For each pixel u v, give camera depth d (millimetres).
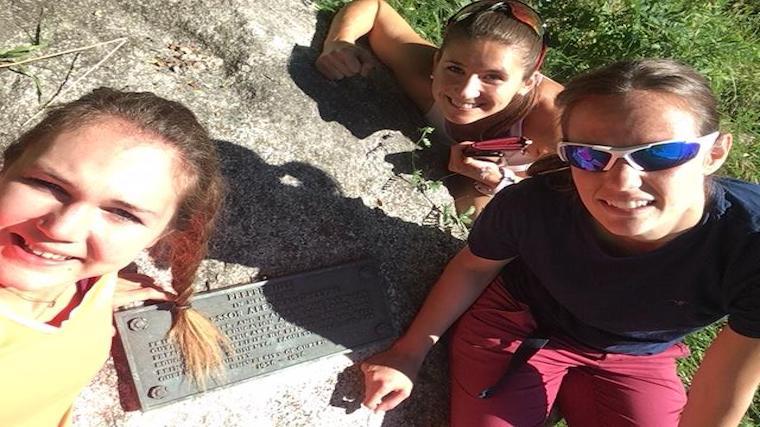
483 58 1084
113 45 1055
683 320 921
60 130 601
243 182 1016
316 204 1051
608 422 1050
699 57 1640
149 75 1049
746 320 836
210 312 930
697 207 797
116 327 877
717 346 887
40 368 664
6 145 928
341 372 991
